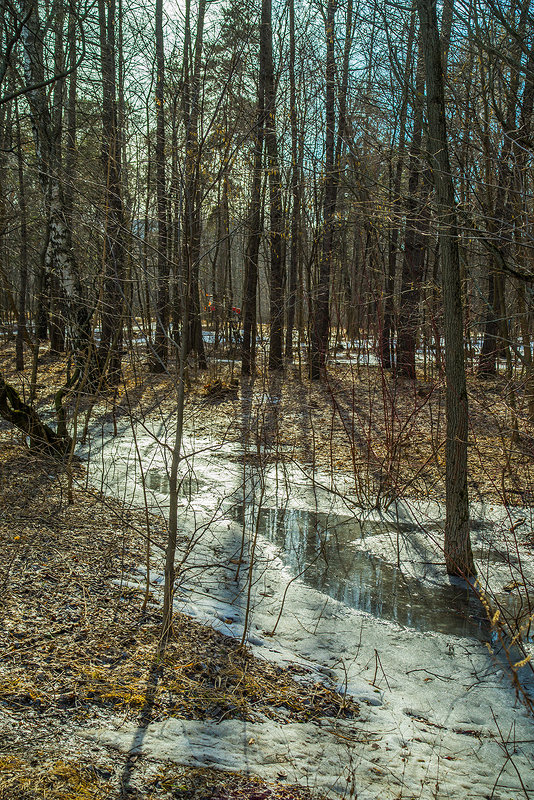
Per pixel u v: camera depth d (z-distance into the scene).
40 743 3.12
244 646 4.56
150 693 3.75
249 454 10.38
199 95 4.48
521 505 8.17
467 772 3.49
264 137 11.25
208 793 2.97
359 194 10.52
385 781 3.29
